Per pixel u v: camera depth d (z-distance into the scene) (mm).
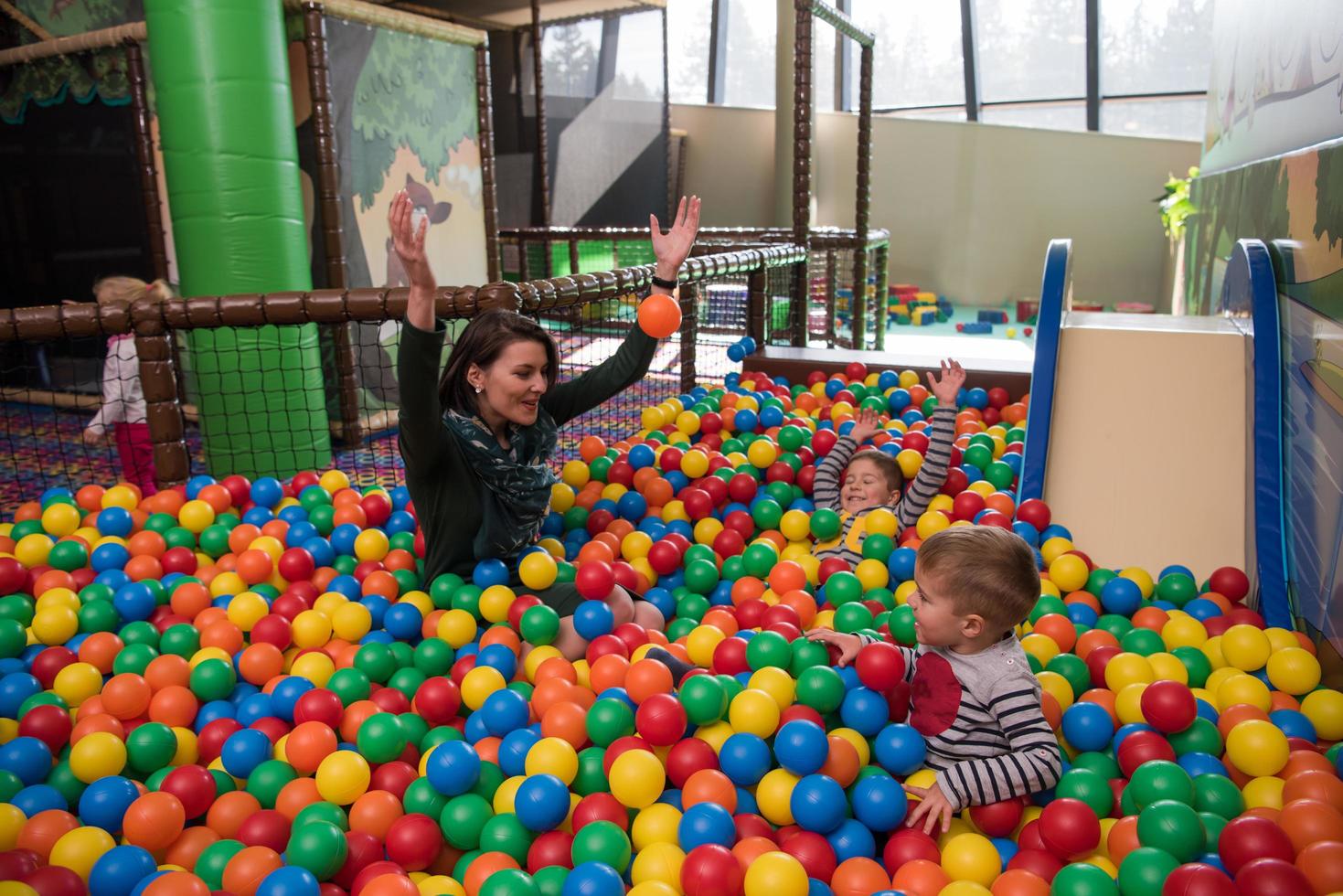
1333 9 3881
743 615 2672
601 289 3830
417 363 2254
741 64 13742
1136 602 2752
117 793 1852
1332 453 2508
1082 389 3344
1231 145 6391
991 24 12273
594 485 3689
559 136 10039
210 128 4465
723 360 6703
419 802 1881
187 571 3107
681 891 1600
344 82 5273
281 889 1502
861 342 8023
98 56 5809
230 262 4605
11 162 6379
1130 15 11484
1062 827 1651
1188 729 2014
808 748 1792
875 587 2902
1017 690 1870
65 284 6410
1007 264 12492
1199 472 3170
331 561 3141
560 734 2010
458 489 2619
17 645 2494
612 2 9797
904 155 12578
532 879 1576
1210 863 1613
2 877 1553
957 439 4176
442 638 2549
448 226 6066
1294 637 2391
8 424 6137
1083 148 11898
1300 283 3164
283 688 2246
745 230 7961
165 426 3770
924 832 1760
